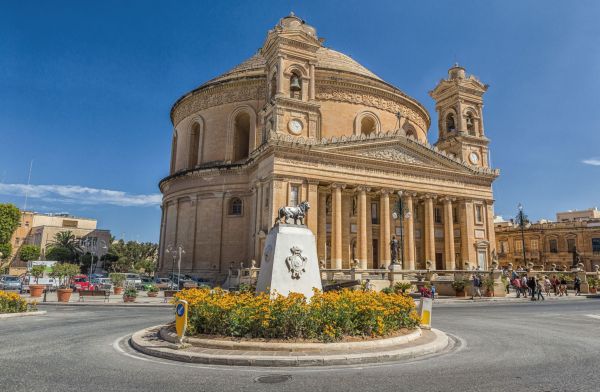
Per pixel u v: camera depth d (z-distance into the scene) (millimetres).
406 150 44906
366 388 7770
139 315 21453
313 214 38969
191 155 54344
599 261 71938
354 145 41625
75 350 11719
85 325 17328
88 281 49375
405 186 44062
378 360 10109
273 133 38906
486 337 14352
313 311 11336
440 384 8023
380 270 34656
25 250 86562
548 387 7824
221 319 11695
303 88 42031
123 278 44469
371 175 42469
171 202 53562
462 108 51531
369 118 51469
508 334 15062
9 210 79875
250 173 46688
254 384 8070
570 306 27562
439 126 54250
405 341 11797
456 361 10234
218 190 48094
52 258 82938
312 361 9633
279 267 14023
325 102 49719
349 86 50781
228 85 51656
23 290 37688
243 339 11109
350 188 42188
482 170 48531
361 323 11867
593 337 14430
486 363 10000
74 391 7641
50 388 7840
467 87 52000
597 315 21844
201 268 47188
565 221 76375
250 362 9625
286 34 41938
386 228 42406
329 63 54625
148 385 8016
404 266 42812
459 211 48000
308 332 11195
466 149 50375
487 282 35469
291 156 39219
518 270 44594
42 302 28516
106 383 8164
